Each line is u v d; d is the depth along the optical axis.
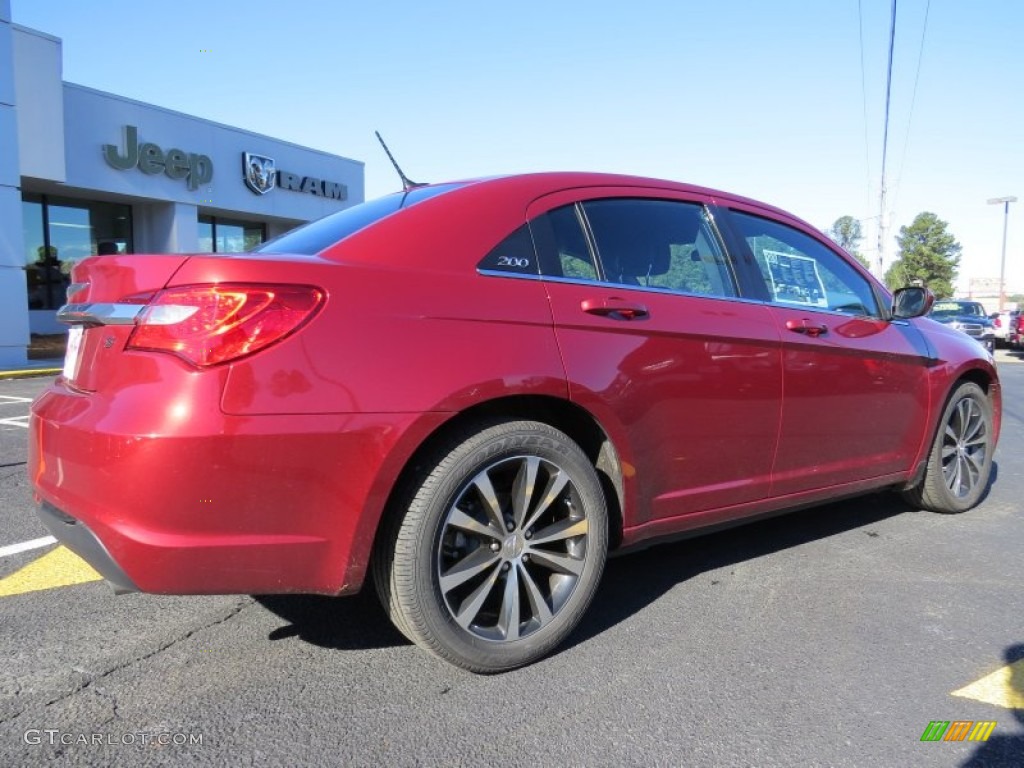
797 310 3.65
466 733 2.37
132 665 2.76
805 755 2.29
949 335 4.67
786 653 2.93
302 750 2.27
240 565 2.26
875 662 2.87
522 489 2.70
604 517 2.88
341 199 24.66
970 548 4.18
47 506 2.52
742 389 3.30
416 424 2.42
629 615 3.27
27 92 15.24
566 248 2.99
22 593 3.38
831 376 3.70
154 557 2.17
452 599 2.67
